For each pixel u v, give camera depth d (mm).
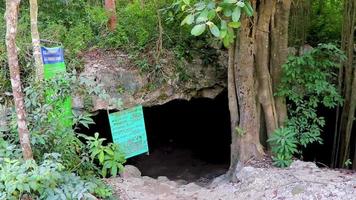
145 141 6297
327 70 6422
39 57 5047
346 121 6715
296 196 4578
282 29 5969
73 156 4453
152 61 6863
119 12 7758
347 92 6633
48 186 3713
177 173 8414
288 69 5789
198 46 7238
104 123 7566
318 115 7512
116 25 7160
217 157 9422
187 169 8633
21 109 3947
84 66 6586
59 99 4383
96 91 4414
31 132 4207
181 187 6027
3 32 6512
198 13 3820
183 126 9695
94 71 6504
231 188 5484
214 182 6281
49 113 4367
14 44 3867
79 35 6949
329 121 7543
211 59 7199
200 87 7133
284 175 5176
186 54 7105
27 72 6012
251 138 5973
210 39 7230
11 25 3822
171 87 6918
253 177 5340
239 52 5742
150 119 9297
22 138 3971
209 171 8359
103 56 6859
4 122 4477
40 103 4395
